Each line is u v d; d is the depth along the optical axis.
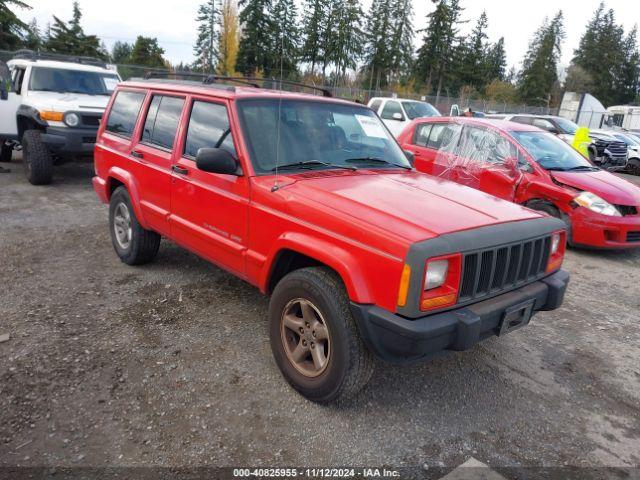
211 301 4.72
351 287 2.89
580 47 82.56
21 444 2.81
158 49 65.62
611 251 7.47
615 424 3.35
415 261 2.69
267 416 3.16
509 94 67.75
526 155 7.52
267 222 3.50
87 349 3.79
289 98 4.14
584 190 7.00
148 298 4.72
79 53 63.31
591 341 4.52
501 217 3.28
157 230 4.83
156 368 3.60
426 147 8.74
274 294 3.44
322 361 3.20
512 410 3.41
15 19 39.31
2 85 9.84
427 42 61.09
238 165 3.74
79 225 6.94
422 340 2.72
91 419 3.04
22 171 10.55
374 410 3.29
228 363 3.72
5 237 6.26
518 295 3.23
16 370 3.46
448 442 3.05
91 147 8.96
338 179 3.66
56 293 4.73
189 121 4.36
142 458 2.76
